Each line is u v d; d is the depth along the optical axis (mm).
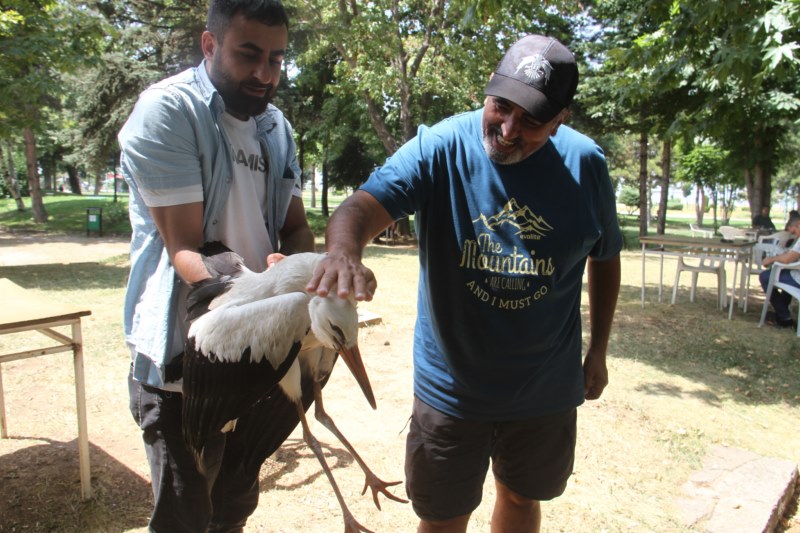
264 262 2412
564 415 2508
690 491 4047
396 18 15406
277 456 4270
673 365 6879
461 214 2254
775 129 16016
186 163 2064
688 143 7938
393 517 3572
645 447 4648
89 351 6297
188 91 2105
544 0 13367
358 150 24938
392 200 2150
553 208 2240
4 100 10156
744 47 5727
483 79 15156
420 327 2539
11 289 3814
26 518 3365
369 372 6059
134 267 2275
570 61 1948
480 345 2320
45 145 36719
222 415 1962
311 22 15852
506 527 2744
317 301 1776
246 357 1854
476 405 2385
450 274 2320
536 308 2291
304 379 2379
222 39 2074
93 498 3586
